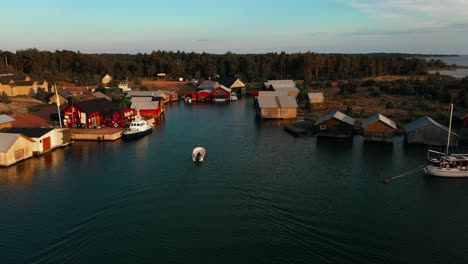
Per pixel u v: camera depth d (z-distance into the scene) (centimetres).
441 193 4250
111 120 7756
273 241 3231
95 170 5088
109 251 3114
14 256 3044
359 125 7600
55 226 3519
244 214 3734
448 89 11956
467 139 6303
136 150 6116
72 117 7494
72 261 2978
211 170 5050
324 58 19762
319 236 3312
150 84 17488
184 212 3788
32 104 10225
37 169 5150
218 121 8812
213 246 3167
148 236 3338
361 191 4309
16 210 3850
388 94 12325
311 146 6297
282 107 8869
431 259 2986
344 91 12406
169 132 7538
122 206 3931
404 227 3475
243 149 6138
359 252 3072
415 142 6191
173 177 4781
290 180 4672
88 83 16738
